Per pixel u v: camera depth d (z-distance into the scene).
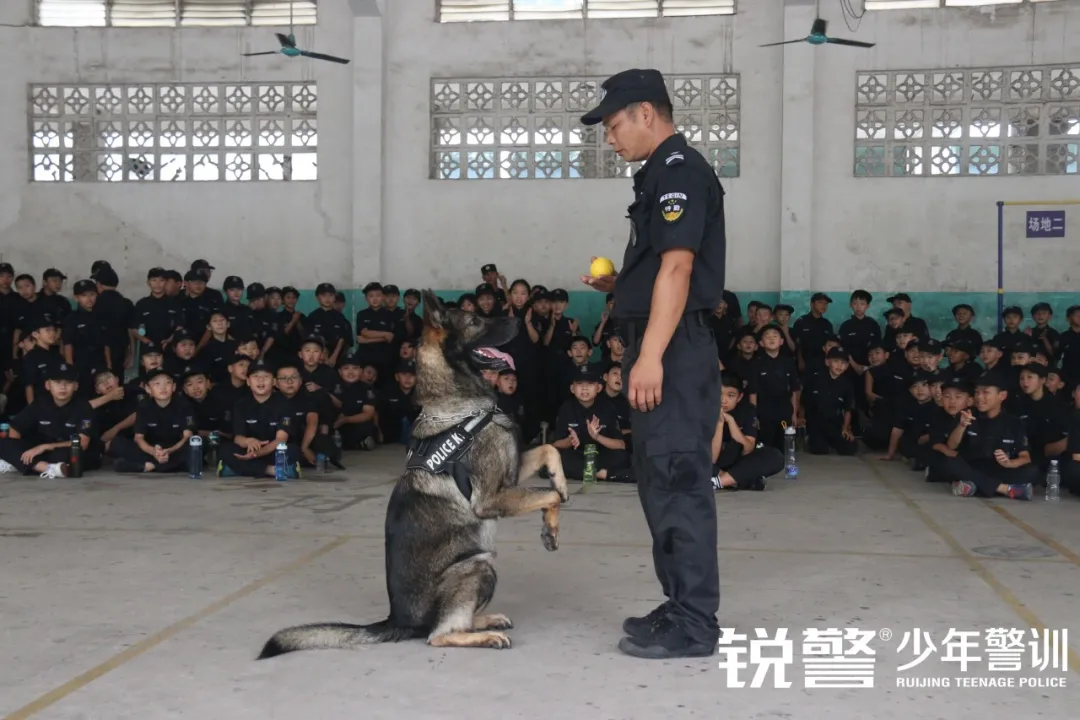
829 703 2.99
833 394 9.25
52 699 3.03
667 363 3.33
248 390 8.40
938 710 2.94
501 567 4.75
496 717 2.88
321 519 6.00
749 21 11.35
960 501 6.70
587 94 11.63
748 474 7.09
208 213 12.05
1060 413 7.34
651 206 3.33
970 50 11.05
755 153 11.43
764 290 11.51
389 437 10.07
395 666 3.31
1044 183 10.98
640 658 3.39
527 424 10.09
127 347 10.45
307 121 11.96
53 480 7.57
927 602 4.11
